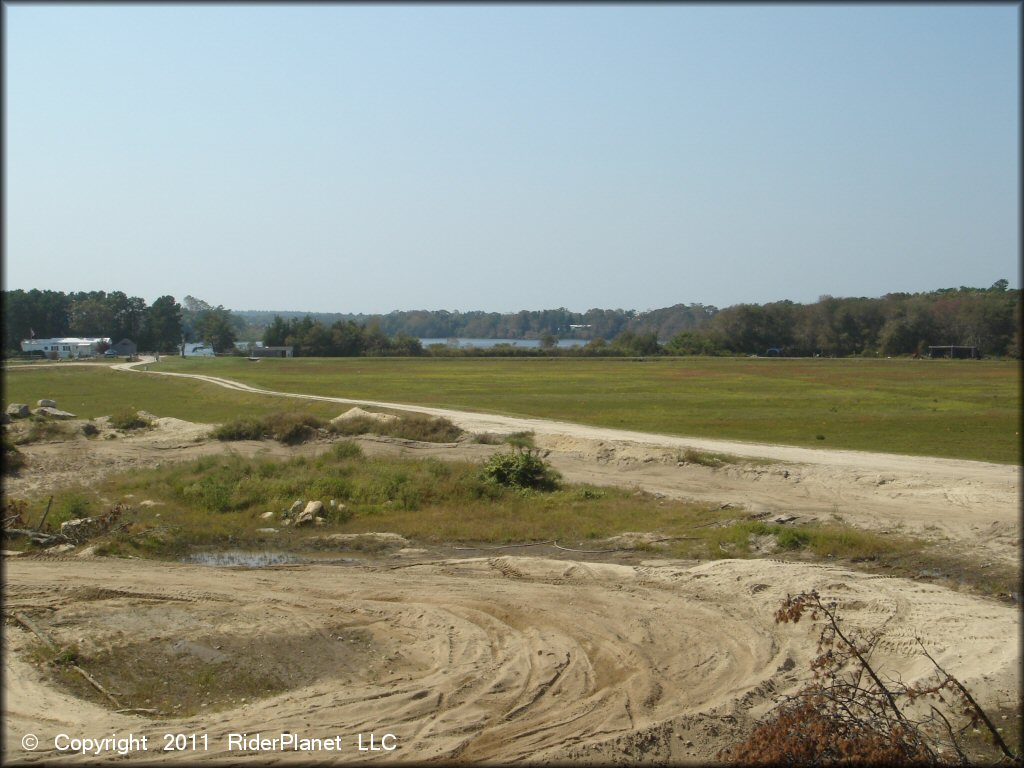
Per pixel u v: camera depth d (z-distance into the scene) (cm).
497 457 3077
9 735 1058
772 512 2478
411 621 1513
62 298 14850
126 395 7162
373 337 15638
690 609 1566
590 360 12825
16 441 4053
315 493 2755
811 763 922
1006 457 3303
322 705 1158
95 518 2338
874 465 3050
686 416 4934
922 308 11525
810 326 14362
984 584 1759
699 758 1030
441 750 1032
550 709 1153
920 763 905
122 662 1307
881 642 1390
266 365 11631
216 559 2103
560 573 1853
